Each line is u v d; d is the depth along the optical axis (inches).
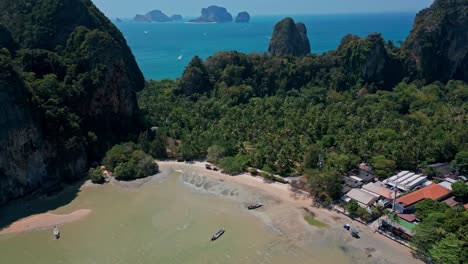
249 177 4244.6
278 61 7755.9
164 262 2854.3
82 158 4362.7
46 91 4254.4
